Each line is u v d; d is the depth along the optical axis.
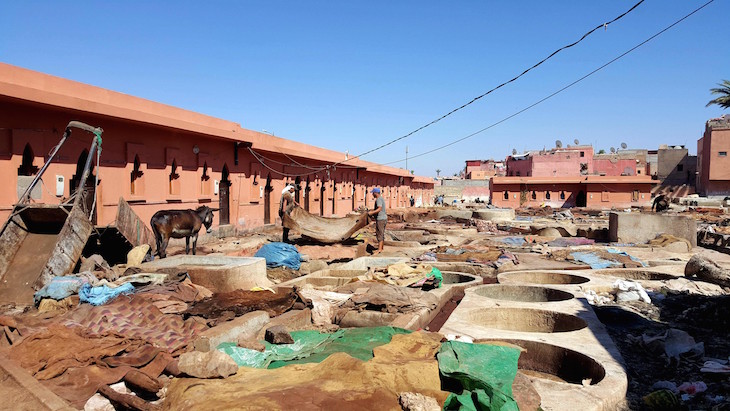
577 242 15.68
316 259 12.20
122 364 4.28
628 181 42.84
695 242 14.66
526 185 45.25
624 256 11.98
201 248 13.19
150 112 13.38
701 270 8.91
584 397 4.05
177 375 4.18
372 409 3.35
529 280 10.05
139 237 9.77
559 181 44.47
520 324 6.97
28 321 5.33
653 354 5.72
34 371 4.15
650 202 42.62
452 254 12.61
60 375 4.11
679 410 4.15
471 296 7.80
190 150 14.81
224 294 7.16
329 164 25.83
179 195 14.30
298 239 14.90
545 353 5.45
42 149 9.95
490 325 6.96
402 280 8.34
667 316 7.23
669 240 14.16
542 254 12.95
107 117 11.16
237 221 17.33
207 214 11.34
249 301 6.79
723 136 42.22
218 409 3.27
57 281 6.66
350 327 6.56
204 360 4.03
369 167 31.70
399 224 23.28
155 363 4.38
